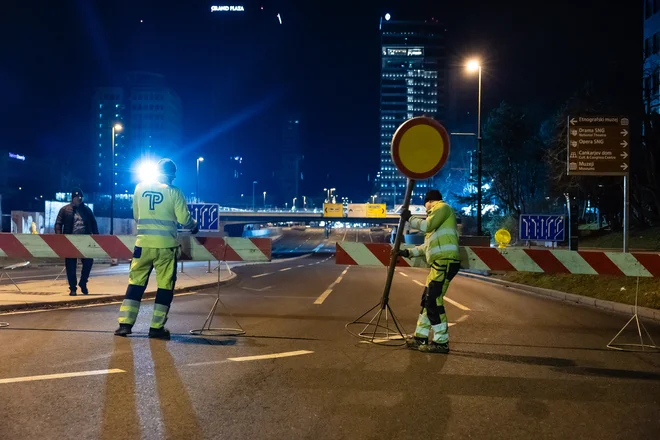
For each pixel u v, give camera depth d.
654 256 7.79
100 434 4.03
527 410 4.74
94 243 8.80
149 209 7.48
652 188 35.81
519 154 50.28
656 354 7.14
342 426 4.27
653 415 4.67
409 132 6.99
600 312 11.50
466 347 7.36
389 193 196.25
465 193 74.25
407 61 199.38
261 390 5.16
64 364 5.95
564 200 42.75
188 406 4.67
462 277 23.12
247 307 11.07
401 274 24.31
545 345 7.62
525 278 17.80
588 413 4.70
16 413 4.44
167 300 7.54
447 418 4.50
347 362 6.32
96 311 9.69
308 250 77.94
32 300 10.23
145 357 6.33
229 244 8.45
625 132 14.43
